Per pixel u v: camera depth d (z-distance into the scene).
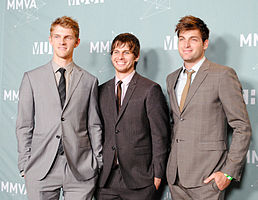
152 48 1.90
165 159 1.56
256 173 1.71
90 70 2.04
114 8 1.99
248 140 1.35
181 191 1.51
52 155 1.55
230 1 1.76
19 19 2.21
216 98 1.40
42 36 2.15
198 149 1.41
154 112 1.54
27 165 1.56
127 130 1.56
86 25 2.05
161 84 1.88
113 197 1.64
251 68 1.72
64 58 1.62
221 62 1.77
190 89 1.46
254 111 1.72
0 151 2.22
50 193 1.60
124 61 1.62
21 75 2.19
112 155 1.59
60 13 2.12
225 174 1.34
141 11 1.93
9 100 2.21
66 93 1.59
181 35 1.49
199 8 1.81
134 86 1.61
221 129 1.42
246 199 1.72
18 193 2.17
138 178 1.54
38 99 1.57
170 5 1.87
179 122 1.48
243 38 1.74
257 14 1.71
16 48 2.21
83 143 1.60
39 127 1.57
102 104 1.66
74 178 1.59
